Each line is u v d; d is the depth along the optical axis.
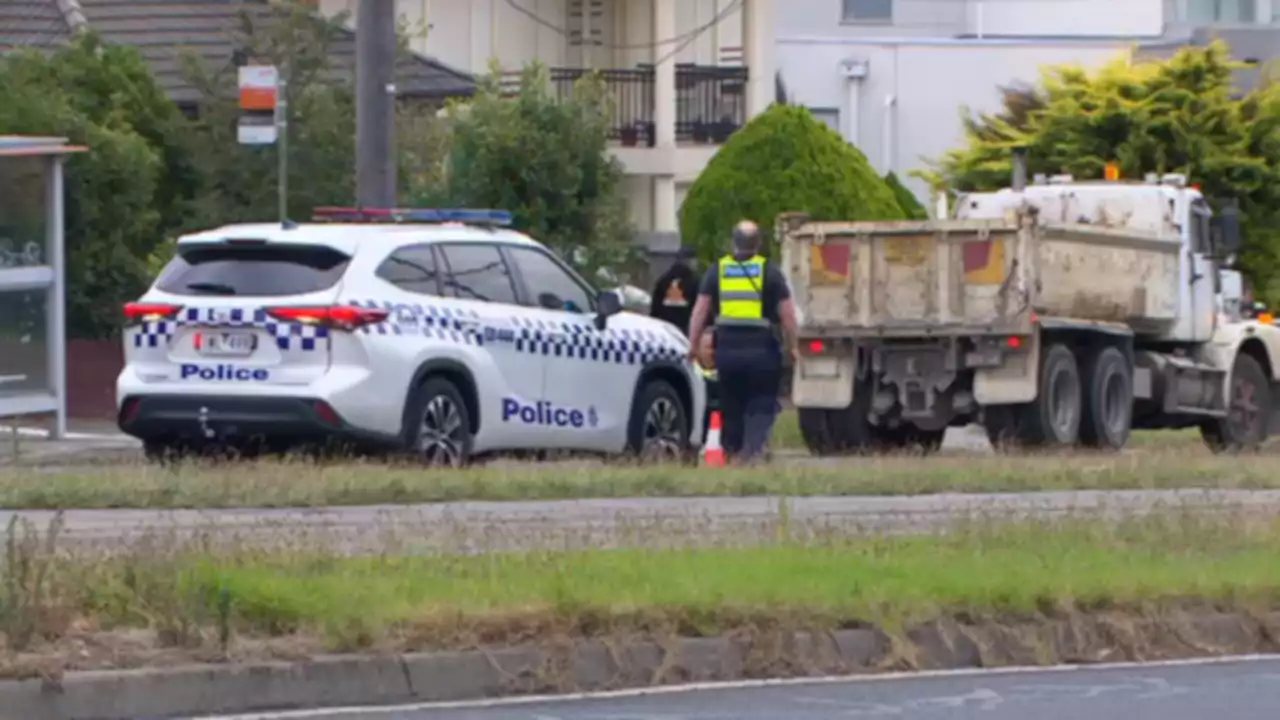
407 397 42.06
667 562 28.72
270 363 41.44
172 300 42.19
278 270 41.97
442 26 88.06
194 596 24.61
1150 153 88.94
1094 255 56.03
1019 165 62.72
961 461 46.53
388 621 24.30
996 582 27.81
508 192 67.69
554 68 89.62
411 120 67.19
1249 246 88.19
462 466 42.22
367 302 41.69
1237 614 28.28
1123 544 32.31
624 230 70.75
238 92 63.44
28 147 50.84
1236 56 124.19
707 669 25.34
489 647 24.48
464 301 43.91
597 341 46.97
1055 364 54.38
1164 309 59.28
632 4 92.31
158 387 42.03
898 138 109.81
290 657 23.61
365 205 52.81
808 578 27.75
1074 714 24.12
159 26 76.81
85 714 22.36
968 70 110.44
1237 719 24.00
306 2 67.25
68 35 75.31
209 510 36.12
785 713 23.80
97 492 36.44
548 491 38.66
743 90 94.19
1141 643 27.55
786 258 55.97
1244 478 44.03
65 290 59.72
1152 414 61.00
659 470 41.47
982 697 24.94
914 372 54.94
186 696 22.88
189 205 63.66
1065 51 111.12
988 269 53.72
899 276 54.66
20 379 51.66
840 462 46.31
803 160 78.19
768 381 47.22
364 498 37.31
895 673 26.08
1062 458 48.31
